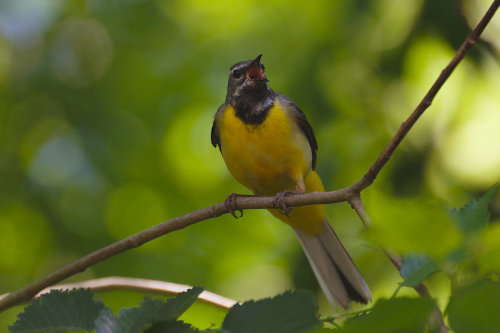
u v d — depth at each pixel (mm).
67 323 3240
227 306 5434
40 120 15914
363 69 13477
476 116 12594
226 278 15773
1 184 15203
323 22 14867
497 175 11961
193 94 16281
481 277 2385
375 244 2508
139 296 8586
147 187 15672
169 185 15773
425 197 2578
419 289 2855
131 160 15680
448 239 2445
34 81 15922
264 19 16422
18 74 16156
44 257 15461
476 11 11227
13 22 16016
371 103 13406
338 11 14234
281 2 16078
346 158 13531
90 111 15844
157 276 15188
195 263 15539
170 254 15625
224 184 16047
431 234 2441
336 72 13812
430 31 11703
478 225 2586
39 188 14977
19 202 15133
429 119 12773
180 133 16062
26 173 15234
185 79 16375
